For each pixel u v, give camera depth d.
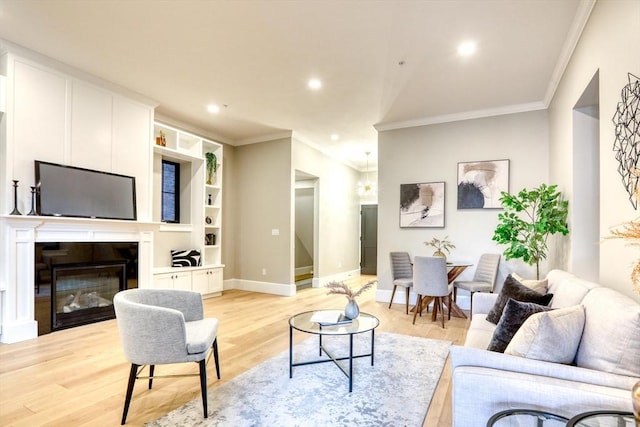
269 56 3.41
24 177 3.35
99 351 3.04
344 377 2.58
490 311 2.71
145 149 4.46
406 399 2.25
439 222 5.05
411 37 3.04
